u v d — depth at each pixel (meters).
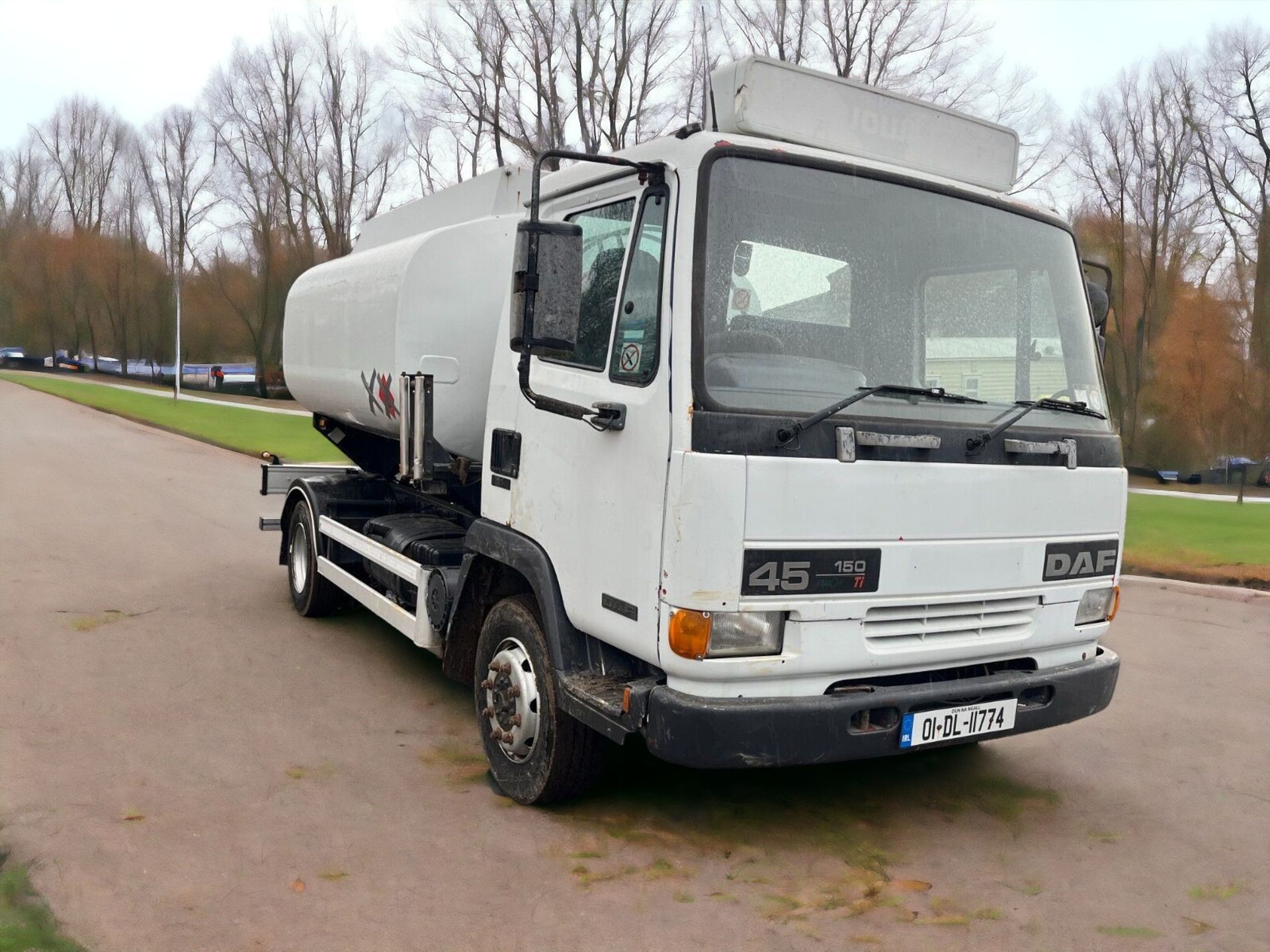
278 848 3.97
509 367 4.60
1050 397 4.27
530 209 3.57
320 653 6.80
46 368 64.31
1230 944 3.50
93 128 66.75
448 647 5.01
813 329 3.73
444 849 4.01
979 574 3.92
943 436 3.81
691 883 3.79
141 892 3.60
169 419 29.80
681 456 3.45
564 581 4.07
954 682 3.93
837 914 3.61
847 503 3.60
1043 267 4.36
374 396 6.32
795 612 3.56
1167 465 22.08
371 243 7.51
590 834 4.18
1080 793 4.88
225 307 51.19
